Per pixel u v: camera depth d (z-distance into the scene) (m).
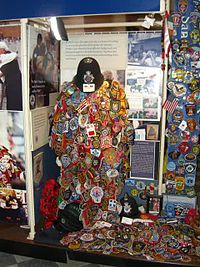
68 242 2.08
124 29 2.40
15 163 2.18
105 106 2.16
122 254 1.97
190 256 1.96
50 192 2.27
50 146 2.32
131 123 2.34
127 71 2.42
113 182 2.28
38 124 2.18
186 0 2.14
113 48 2.42
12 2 1.80
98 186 2.28
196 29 2.18
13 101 2.05
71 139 2.23
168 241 2.10
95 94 2.17
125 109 2.18
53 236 2.17
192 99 2.28
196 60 2.22
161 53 2.33
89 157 2.21
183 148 2.38
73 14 1.71
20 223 2.32
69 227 2.21
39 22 2.09
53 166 2.54
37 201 2.26
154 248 2.03
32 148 2.10
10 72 2.00
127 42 2.39
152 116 2.43
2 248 2.15
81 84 2.17
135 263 1.93
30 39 1.96
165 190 2.50
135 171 2.52
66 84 2.25
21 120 2.07
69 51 2.48
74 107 2.20
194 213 2.37
